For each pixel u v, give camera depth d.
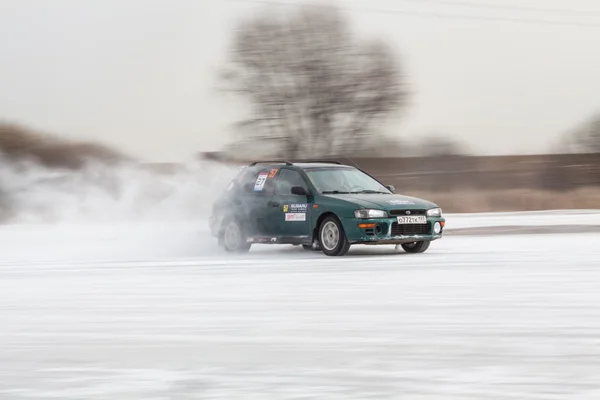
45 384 10.20
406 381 10.07
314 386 9.90
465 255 25.88
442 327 13.51
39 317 15.12
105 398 9.52
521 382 9.93
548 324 13.62
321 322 14.16
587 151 93.56
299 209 27.56
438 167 97.06
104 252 30.02
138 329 13.81
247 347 12.23
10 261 26.64
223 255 28.28
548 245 29.28
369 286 18.67
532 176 89.56
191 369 10.90
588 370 10.50
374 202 26.39
